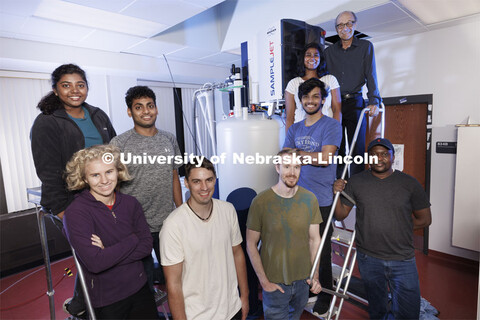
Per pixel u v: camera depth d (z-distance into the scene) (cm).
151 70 418
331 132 167
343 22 206
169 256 123
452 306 236
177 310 123
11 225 326
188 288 128
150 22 275
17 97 351
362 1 242
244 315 149
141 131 168
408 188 164
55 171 141
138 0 227
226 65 501
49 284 172
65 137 146
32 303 264
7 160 344
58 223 155
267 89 223
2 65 324
